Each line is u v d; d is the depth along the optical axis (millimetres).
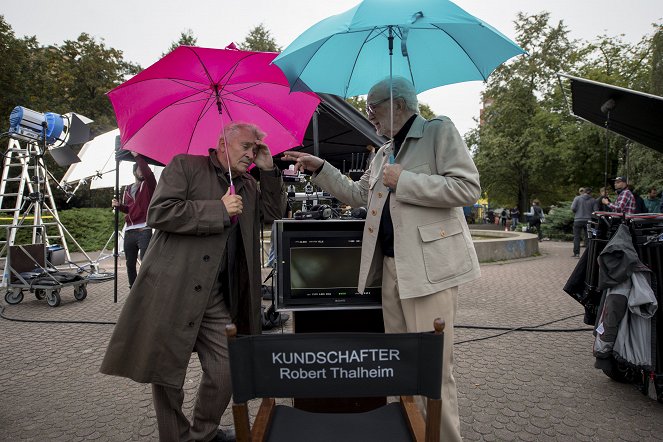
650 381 2904
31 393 3043
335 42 2055
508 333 4324
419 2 1528
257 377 1227
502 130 25891
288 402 2664
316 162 2291
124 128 2166
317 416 1504
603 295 3010
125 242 5887
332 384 1239
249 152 2062
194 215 1876
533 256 11008
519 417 2623
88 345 4059
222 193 2059
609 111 2930
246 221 2125
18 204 7160
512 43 1712
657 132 3041
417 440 1309
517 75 24812
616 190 8508
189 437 2020
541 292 6375
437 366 1218
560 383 3104
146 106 2156
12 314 5215
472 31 1778
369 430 1413
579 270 3381
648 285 2711
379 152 2145
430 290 1775
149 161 5609
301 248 2043
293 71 1954
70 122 7277
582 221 10688
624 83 20844
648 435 2412
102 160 8320
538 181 25125
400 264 1808
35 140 6906
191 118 2312
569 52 24047
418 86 2230
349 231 2055
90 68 25000
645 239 2762
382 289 2012
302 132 2496
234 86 2215
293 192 3369
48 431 2529
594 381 3133
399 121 1953
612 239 2834
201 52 1924
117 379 3277
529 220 18391
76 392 3059
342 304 2061
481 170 26578
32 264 5941
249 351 1217
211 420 2047
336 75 2189
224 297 2088
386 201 1951
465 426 2521
